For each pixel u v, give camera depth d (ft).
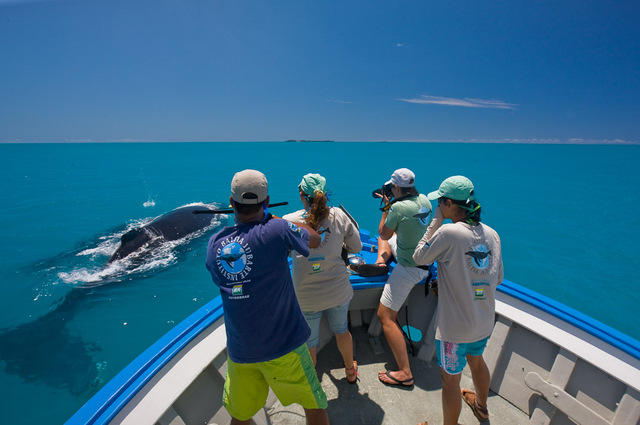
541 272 26.91
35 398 13.03
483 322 6.43
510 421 7.72
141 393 6.14
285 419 7.61
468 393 8.08
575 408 6.91
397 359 8.54
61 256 25.80
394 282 8.58
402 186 8.53
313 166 93.09
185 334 7.35
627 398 6.57
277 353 5.04
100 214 39.88
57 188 56.18
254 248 4.82
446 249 6.21
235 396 5.57
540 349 8.10
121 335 16.66
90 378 14.01
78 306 18.99
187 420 6.55
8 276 22.26
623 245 32.71
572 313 8.07
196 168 86.69
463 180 6.21
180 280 21.88
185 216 31.96
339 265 7.53
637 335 19.66
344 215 7.55
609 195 57.47
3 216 38.63
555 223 40.04
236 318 4.90
